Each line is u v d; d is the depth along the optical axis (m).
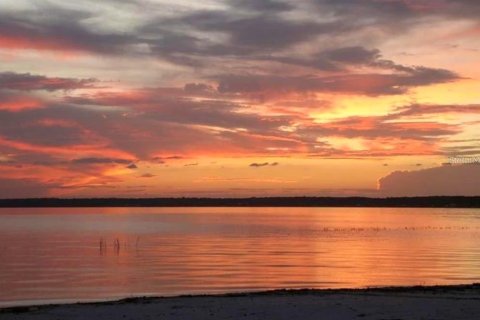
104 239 99.56
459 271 49.25
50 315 21.20
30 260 63.22
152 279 45.41
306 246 80.75
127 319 20.00
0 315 21.47
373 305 22.28
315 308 21.64
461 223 176.12
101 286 41.53
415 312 20.58
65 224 177.25
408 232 119.25
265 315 20.33
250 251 72.56
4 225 169.00
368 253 68.62
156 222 192.38
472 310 20.95
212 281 43.69
